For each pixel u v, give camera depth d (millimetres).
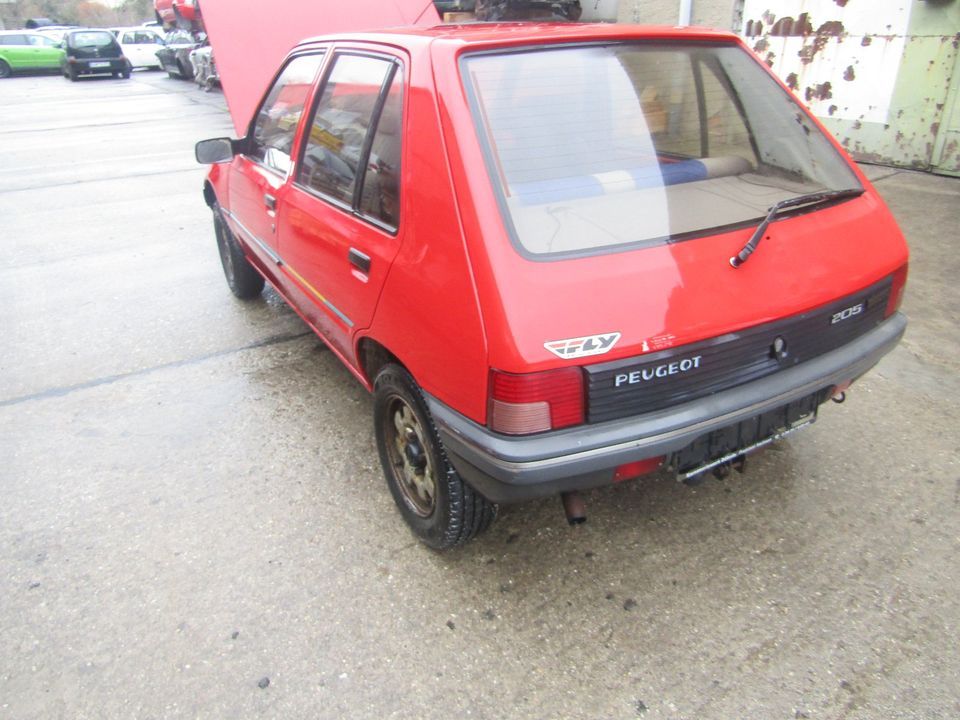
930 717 2098
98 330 4918
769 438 2490
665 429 2137
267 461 3441
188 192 8570
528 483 2080
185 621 2551
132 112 15484
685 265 2186
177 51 21203
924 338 4156
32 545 2941
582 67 2490
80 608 2619
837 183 2729
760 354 2289
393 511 3074
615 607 2537
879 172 7035
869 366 2607
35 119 14883
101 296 5504
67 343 4746
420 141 2332
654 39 2674
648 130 2500
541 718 2160
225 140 4238
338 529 2979
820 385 2408
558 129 2340
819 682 2221
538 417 2039
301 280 3492
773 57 7898
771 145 2740
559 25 2738
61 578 2762
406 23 6676
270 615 2562
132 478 3350
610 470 2170
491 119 2260
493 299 2025
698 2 8680
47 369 4410
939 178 6738
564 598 2584
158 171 9727
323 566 2779
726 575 2643
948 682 2199
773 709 2146
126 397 4059
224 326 4934
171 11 21938
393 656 2387
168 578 2744
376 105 2707
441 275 2191
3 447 3625
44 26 44969
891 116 7023
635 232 2221
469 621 2508
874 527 2826
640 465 2229
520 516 2990
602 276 2090
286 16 6289
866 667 2262
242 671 2352
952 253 5141
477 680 2291
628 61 2580
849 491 3023
